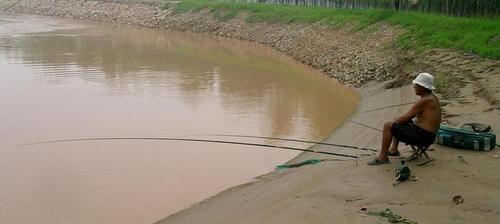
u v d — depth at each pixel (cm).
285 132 1455
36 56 2939
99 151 1306
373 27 2781
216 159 1233
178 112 1697
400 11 3030
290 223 745
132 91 2036
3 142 1380
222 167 1176
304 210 780
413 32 2417
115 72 2466
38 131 1484
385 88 1911
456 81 1648
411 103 1545
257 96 1947
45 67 2580
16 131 1482
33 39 3741
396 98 1694
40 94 1967
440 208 741
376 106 1672
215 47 3462
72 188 1068
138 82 2220
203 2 5041
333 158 1152
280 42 3434
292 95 1964
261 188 1002
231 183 1071
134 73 2445
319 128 1488
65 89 2062
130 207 970
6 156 1270
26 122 1576
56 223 913
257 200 924
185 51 3238
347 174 929
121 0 5791
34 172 1162
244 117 1630
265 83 2216
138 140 1396
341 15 3328
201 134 1445
